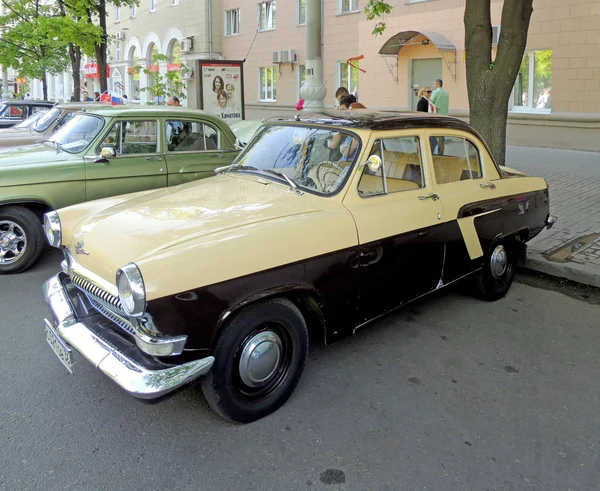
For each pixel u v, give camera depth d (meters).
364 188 3.74
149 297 2.71
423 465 2.89
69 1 15.89
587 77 13.93
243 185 3.94
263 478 2.78
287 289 3.17
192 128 6.97
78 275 3.37
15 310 4.82
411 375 3.81
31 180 5.69
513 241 5.14
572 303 5.20
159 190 4.25
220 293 2.90
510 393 3.61
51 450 2.96
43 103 14.98
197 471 2.82
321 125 4.04
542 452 3.01
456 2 16.02
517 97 15.70
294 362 3.37
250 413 3.19
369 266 3.64
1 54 20.89
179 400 3.46
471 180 4.64
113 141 6.34
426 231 4.04
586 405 3.48
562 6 14.03
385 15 17.98
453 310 4.95
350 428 3.20
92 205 4.02
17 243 5.79
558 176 10.98
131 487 2.70
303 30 21.30
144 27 29.59
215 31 25.30
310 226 3.35
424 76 17.53
